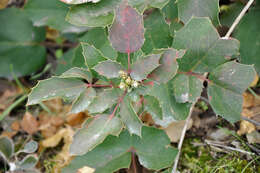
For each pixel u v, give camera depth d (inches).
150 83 18.8
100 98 18.8
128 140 22.1
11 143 24.2
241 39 22.0
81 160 22.0
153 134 22.0
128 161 21.7
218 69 19.7
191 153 23.4
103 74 18.5
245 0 22.7
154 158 21.6
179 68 20.2
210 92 20.1
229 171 22.0
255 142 22.4
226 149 22.8
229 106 19.8
